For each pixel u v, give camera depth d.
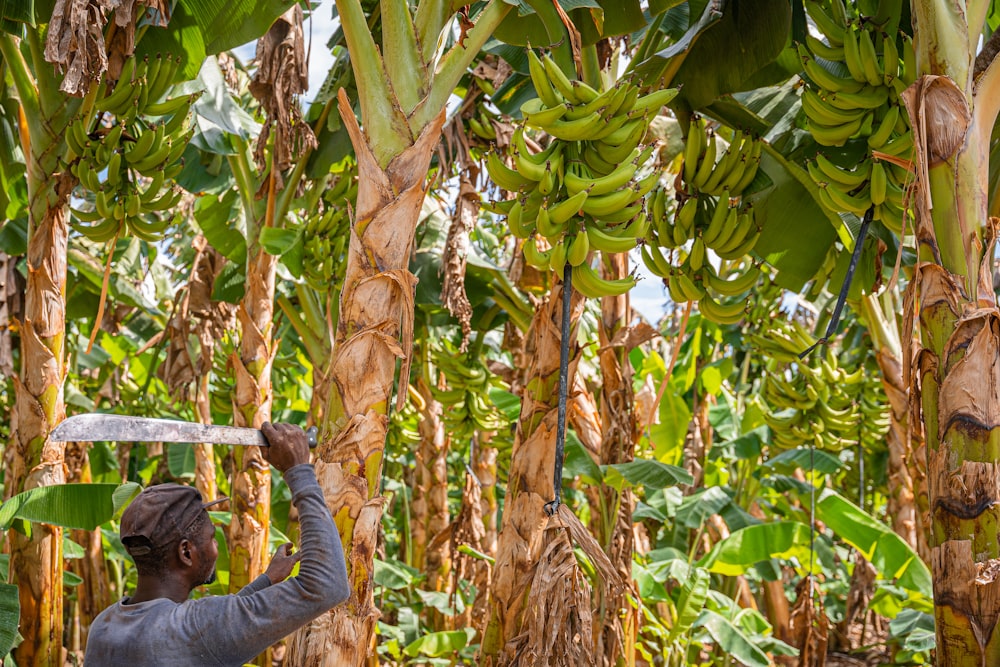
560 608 2.78
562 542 2.84
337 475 2.79
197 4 3.74
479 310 7.27
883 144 3.17
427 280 6.74
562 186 2.96
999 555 2.55
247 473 5.67
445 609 8.03
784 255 4.23
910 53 3.10
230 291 6.87
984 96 2.75
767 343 6.92
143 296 7.92
